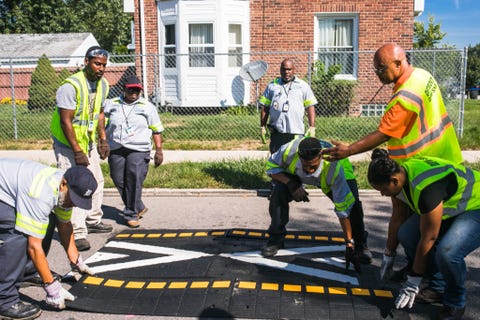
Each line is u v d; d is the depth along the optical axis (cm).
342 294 407
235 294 405
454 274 350
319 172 422
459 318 365
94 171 562
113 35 4231
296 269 458
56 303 384
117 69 2150
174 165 876
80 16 3981
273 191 481
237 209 676
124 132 585
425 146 400
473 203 350
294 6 1526
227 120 1316
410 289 362
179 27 1541
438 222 332
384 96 1527
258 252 501
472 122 1420
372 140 402
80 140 532
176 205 699
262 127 733
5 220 367
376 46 1527
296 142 446
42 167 374
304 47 1541
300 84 698
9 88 2423
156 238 551
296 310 380
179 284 427
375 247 525
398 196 363
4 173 366
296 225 600
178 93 1580
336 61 1576
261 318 371
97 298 404
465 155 945
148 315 380
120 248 520
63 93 504
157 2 1582
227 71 1548
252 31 1545
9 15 3562
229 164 857
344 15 1536
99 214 581
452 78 1335
